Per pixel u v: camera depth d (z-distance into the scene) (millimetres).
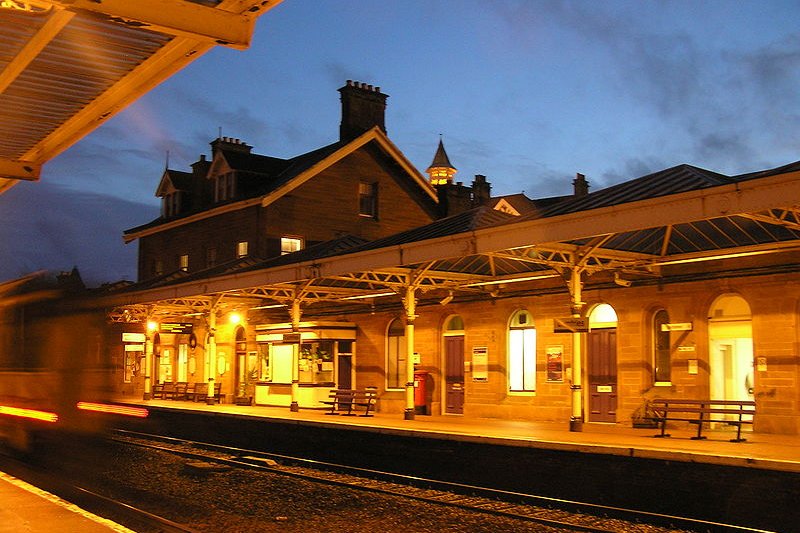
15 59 7855
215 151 35250
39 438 18422
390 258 18109
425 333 23141
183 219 35062
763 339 15883
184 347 34125
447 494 14453
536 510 12750
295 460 19141
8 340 19078
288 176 32438
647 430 16578
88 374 18047
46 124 10164
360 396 23047
